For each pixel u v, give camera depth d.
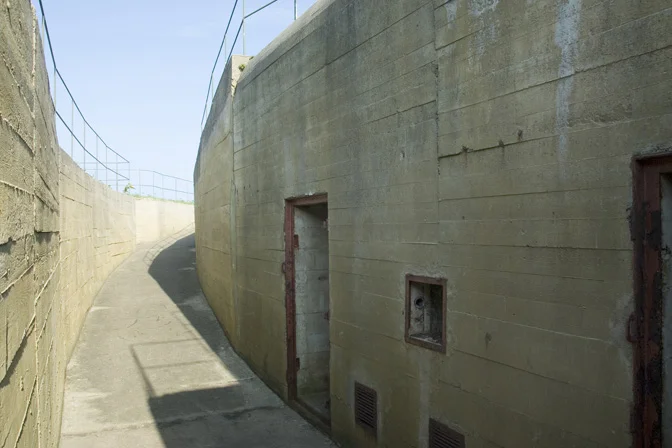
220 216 10.32
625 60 2.63
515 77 3.23
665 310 2.58
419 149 4.06
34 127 3.30
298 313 6.46
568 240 2.93
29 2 3.18
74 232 9.29
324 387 6.57
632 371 2.63
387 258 4.48
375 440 4.69
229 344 9.25
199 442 5.54
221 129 9.91
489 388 3.46
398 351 4.36
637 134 2.59
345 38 5.01
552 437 3.04
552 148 3.01
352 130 4.93
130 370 7.93
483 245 3.49
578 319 2.88
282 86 6.41
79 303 9.84
